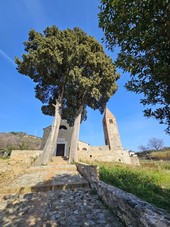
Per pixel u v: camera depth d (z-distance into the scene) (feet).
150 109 9.09
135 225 9.83
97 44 62.23
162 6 6.82
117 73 66.39
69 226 12.22
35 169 39.32
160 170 43.21
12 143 152.35
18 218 13.93
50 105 70.13
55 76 63.57
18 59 57.67
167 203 14.97
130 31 8.33
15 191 21.56
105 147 111.75
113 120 126.11
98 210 14.87
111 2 8.63
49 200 18.34
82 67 54.60
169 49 7.13
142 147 199.11
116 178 23.24
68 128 94.43
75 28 65.10
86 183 24.04
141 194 17.56
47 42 52.75
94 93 52.95
